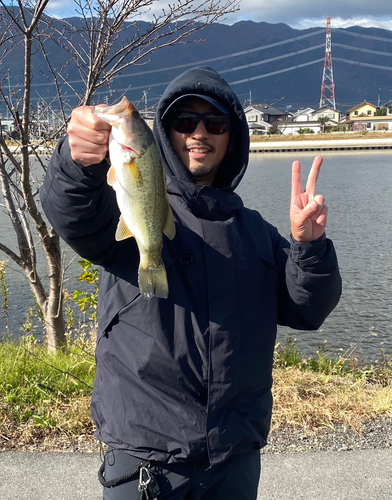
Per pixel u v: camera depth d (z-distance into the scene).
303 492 3.27
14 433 3.84
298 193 2.14
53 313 5.66
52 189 1.87
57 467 3.48
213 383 2.00
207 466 2.01
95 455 3.62
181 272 2.08
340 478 3.40
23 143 4.53
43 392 4.28
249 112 104.88
